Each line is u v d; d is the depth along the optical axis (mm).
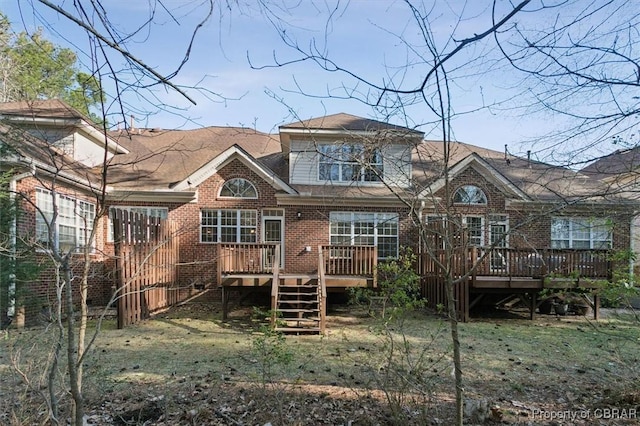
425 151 5008
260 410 4902
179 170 15539
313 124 14516
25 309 9062
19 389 4750
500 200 13914
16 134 4273
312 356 7355
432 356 7422
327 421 4660
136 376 6242
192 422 4637
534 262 11445
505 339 9102
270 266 12445
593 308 11781
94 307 12633
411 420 4617
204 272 14273
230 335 9297
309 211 14625
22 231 9688
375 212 14664
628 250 6039
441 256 11500
